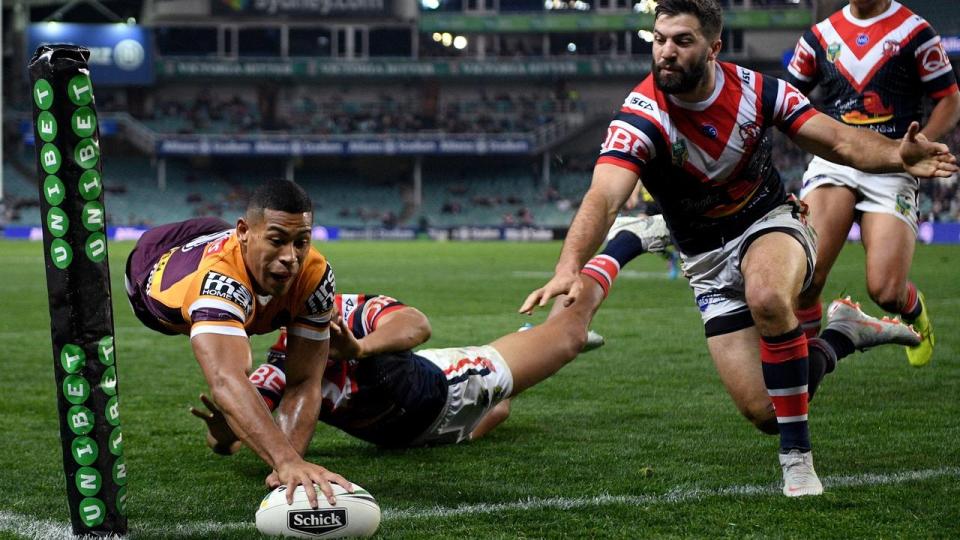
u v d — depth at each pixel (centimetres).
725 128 784
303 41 9819
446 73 9444
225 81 9762
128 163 9575
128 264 863
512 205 9656
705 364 1509
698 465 869
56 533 668
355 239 8975
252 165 9831
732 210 823
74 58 606
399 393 866
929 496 741
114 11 9494
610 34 9944
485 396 912
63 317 623
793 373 756
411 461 898
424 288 3127
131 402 1223
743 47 9306
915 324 1166
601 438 995
